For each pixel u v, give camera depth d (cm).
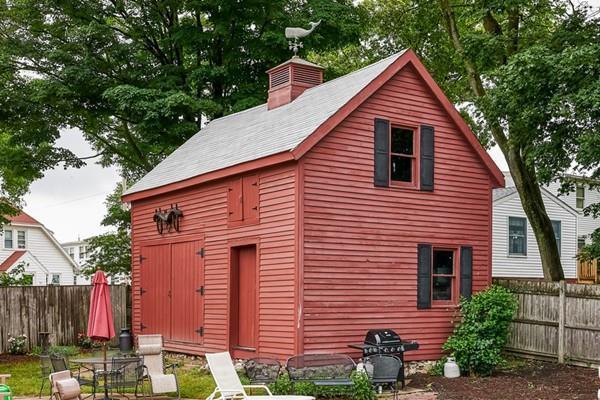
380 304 1368
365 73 1478
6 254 4147
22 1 2381
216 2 2252
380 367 1120
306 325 1257
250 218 1405
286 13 2403
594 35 1686
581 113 1441
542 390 1186
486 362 1333
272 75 1719
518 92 1536
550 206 3138
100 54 2392
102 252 2734
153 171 1877
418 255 1443
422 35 2453
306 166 1288
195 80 2359
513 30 1927
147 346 1166
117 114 2428
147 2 2442
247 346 1422
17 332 1852
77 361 1073
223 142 1683
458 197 1527
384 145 1409
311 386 1104
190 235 1616
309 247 1276
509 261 2938
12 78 2362
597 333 1406
